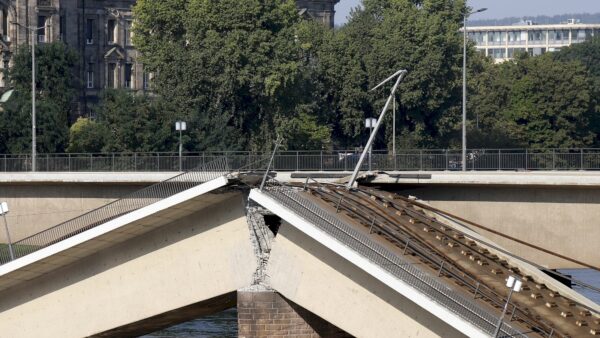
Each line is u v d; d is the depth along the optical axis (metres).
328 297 74.31
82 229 80.25
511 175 103.38
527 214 104.75
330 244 71.88
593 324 75.31
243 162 120.69
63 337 82.25
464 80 136.62
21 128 184.75
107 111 186.00
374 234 76.44
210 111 196.75
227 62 197.75
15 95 193.25
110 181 125.19
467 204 106.19
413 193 107.00
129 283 80.31
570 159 124.81
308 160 130.88
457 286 72.62
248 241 76.62
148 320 80.69
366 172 108.06
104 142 183.50
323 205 78.88
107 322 81.00
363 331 73.31
